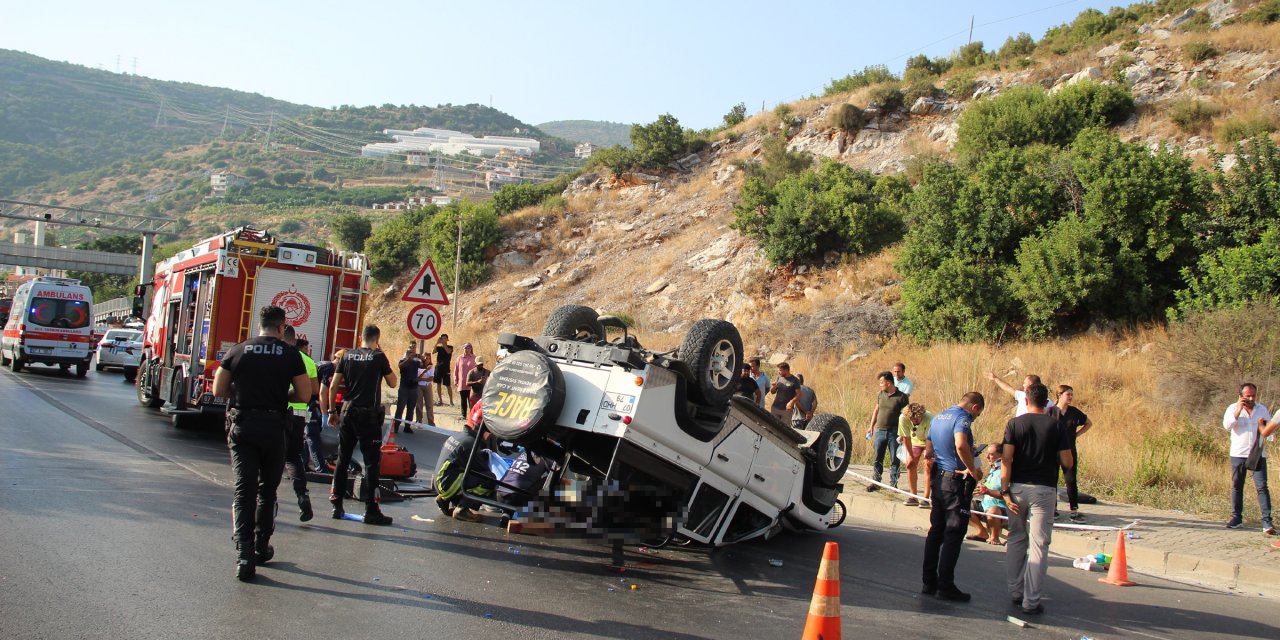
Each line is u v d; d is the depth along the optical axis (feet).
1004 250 65.41
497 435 23.90
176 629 15.97
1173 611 23.31
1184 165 60.85
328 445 41.63
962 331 63.16
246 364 20.20
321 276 45.88
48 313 78.07
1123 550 26.40
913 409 36.45
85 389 66.03
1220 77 89.15
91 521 23.44
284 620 16.85
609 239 115.14
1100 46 105.50
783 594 22.08
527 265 117.60
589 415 23.35
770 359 68.69
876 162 104.94
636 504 24.98
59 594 17.43
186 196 535.19
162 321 51.93
